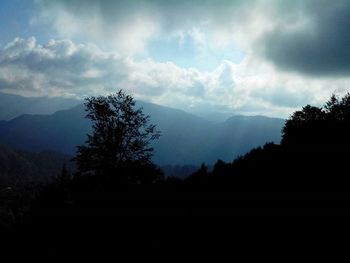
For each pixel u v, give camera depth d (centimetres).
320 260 1677
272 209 2588
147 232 2594
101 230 2794
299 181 3148
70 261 2366
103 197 3631
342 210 2286
